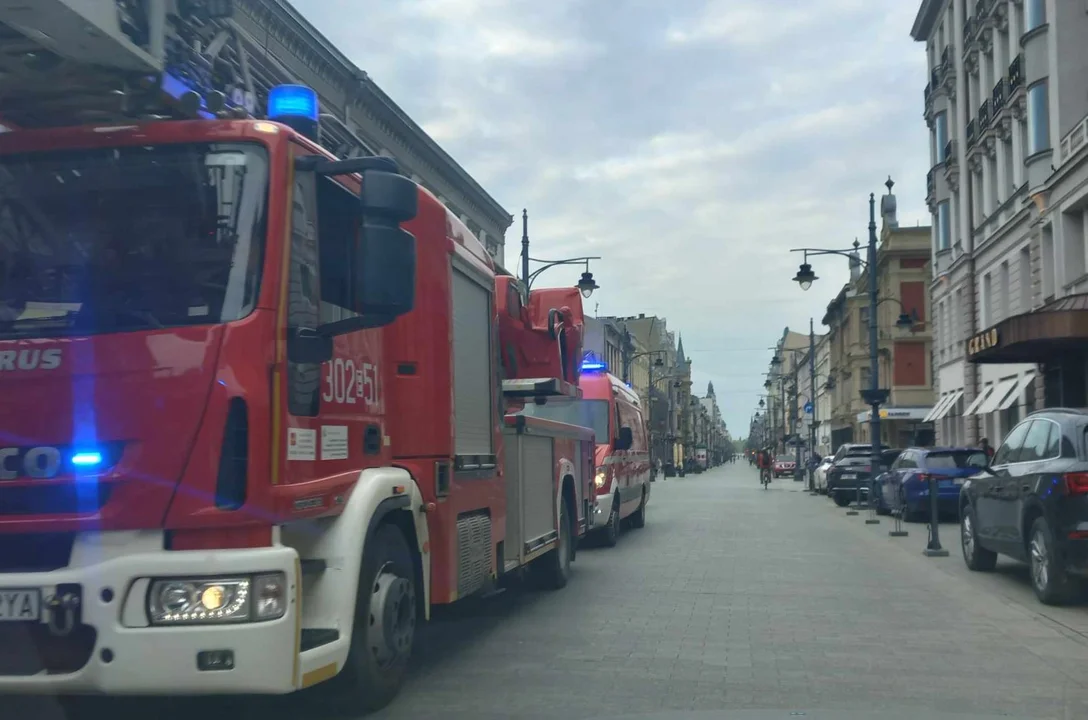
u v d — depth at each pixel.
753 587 10.93
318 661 4.59
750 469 123.38
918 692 6.16
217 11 5.55
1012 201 31.62
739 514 24.23
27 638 4.23
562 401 10.14
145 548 4.21
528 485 9.11
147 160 4.69
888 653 7.40
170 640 4.11
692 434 135.88
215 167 4.66
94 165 4.70
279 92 5.46
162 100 4.99
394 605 5.64
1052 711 5.69
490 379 7.77
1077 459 9.20
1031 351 24.28
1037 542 9.77
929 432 56.56
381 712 5.68
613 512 15.56
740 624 8.62
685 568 12.68
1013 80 30.72
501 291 9.05
